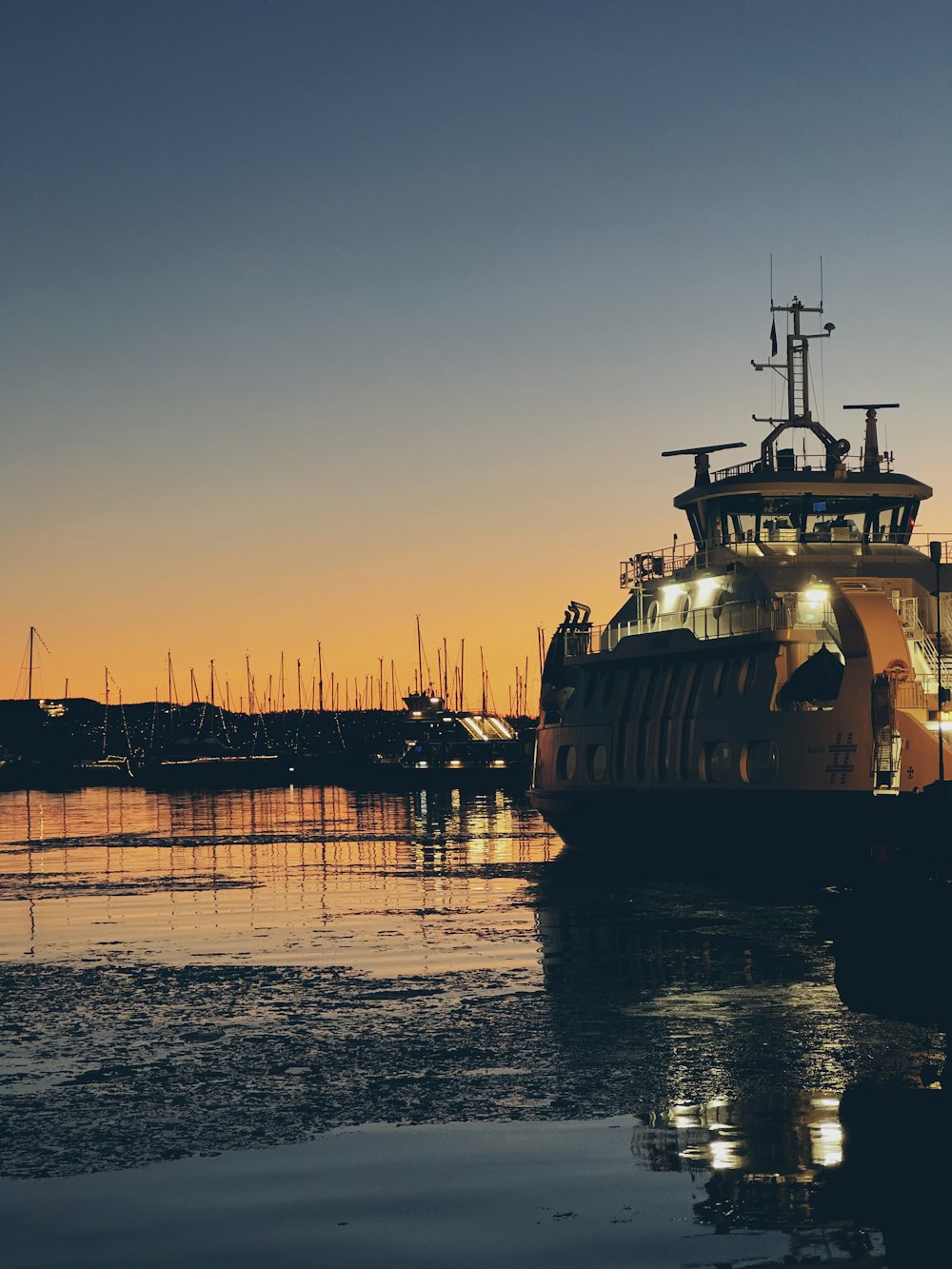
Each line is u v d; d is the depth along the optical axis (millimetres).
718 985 29734
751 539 53156
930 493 53656
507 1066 23031
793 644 45656
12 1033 26359
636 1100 20797
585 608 64688
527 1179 17391
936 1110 19984
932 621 48562
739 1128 19250
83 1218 16391
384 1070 22969
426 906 45312
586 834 58750
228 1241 15625
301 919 42938
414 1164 18016
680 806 50062
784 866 45188
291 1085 22094
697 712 49719
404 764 184125
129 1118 20359
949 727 41219
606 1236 15523
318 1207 16578
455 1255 15125
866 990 25203
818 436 56094
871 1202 16344
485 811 111938
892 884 24938
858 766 41344
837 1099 20656
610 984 30141
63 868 64125
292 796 162875
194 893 51500
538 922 40500
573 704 60625
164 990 30719
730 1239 15359
